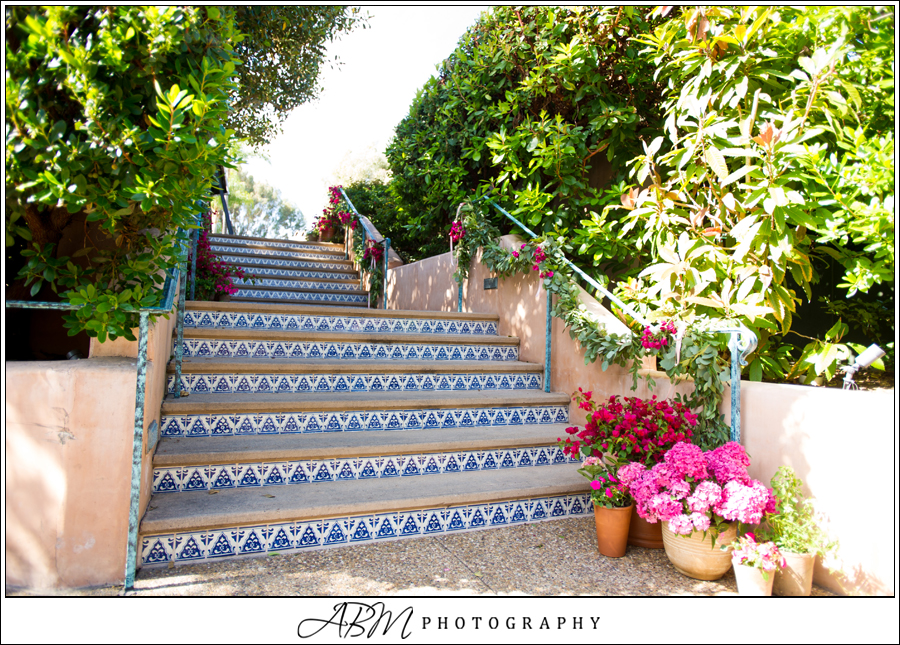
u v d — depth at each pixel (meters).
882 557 1.88
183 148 1.80
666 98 4.08
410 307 6.00
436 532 2.51
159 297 2.12
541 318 3.86
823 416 2.10
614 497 2.35
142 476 2.07
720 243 3.11
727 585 2.10
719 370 2.52
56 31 1.61
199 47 1.91
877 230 2.37
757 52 2.94
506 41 4.33
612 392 3.17
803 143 2.89
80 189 1.73
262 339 3.53
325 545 2.33
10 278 2.36
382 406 3.09
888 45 2.65
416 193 5.66
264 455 2.54
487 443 2.95
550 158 3.89
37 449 1.87
